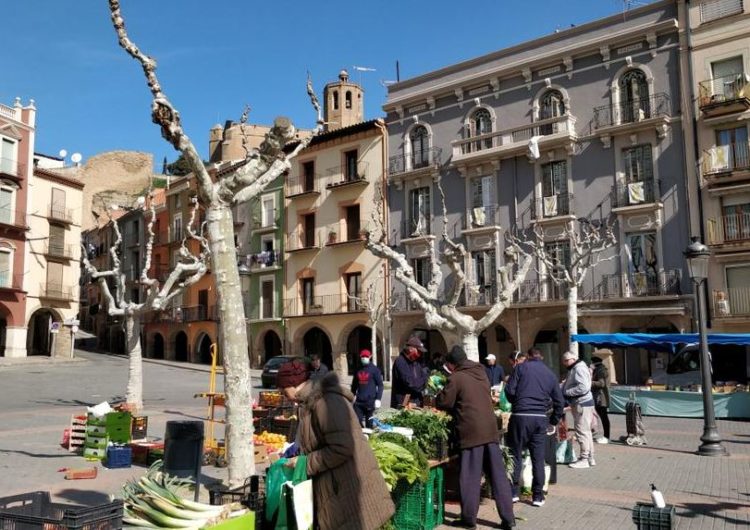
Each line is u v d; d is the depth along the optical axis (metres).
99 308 65.62
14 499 4.61
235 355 7.45
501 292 16.22
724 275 26.86
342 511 4.37
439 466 7.64
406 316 36.19
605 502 8.63
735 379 22.33
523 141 32.09
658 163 28.69
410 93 37.44
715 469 11.01
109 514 4.33
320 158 41.62
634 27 29.55
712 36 27.72
